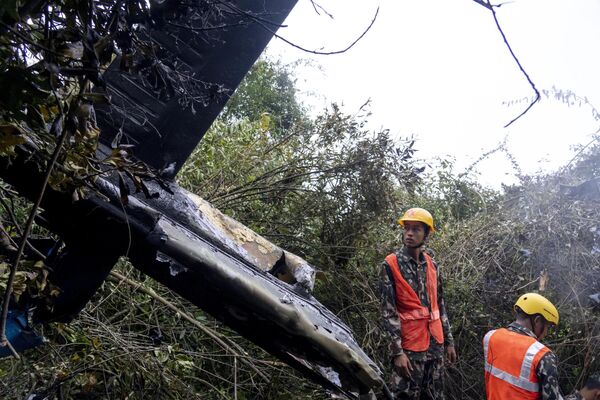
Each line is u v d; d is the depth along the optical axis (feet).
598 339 19.98
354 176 20.13
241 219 20.17
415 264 17.54
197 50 9.94
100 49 5.76
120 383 14.03
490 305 20.45
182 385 14.40
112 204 7.47
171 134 10.21
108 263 8.40
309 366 8.46
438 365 17.26
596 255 20.79
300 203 20.48
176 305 16.33
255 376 16.93
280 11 10.22
